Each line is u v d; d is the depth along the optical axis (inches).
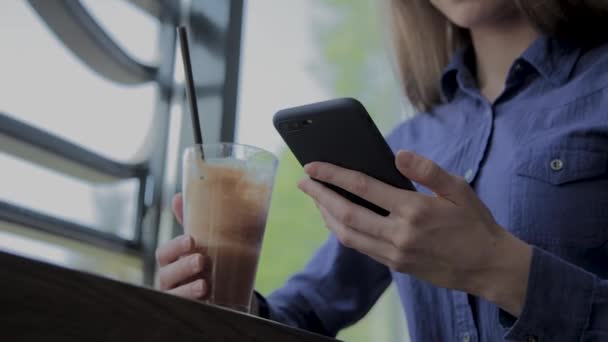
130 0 90.9
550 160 52.3
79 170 82.3
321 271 63.0
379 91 112.8
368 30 113.3
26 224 75.5
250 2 103.3
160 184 92.3
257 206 41.6
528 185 52.3
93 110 84.7
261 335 32.1
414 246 40.2
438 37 67.7
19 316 24.5
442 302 53.9
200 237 40.9
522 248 41.6
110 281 27.0
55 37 79.5
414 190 42.7
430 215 39.6
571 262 50.0
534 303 41.4
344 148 42.8
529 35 60.9
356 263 62.4
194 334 29.4
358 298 62.6
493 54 62.2
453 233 39.9
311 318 61.6
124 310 27.2
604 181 51.2
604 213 50.2
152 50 94.8
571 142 52.5
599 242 49.8
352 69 111.2
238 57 98.0
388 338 113.4
